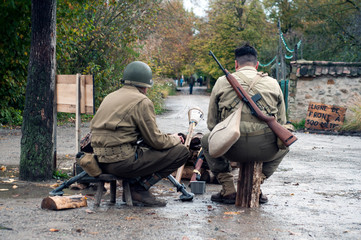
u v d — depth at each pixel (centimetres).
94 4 1327
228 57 3975
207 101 3075
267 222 348
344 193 482
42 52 496
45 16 493
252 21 3800
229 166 422
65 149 807
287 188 509
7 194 433
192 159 539
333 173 621
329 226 341
